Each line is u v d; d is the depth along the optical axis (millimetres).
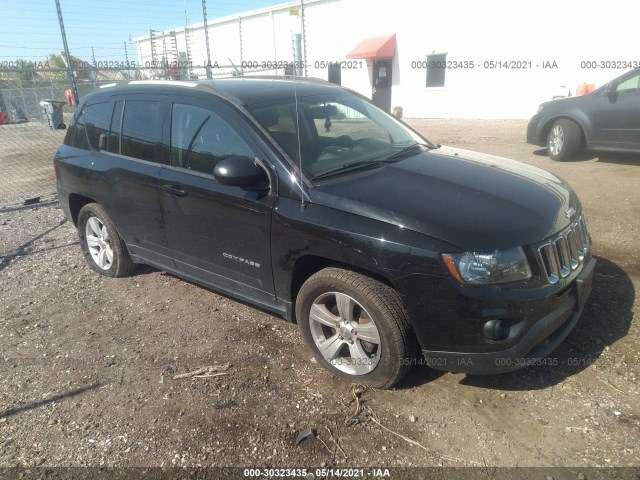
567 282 2883
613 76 14586
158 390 3215
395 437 2736
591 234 5281
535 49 15688
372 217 2855
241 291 3732
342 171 3338
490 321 2645
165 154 3961
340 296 3070
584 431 2689
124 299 4504
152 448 2750
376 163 3502
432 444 2678
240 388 3191
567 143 8828
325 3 20766
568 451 2572
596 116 8406
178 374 3365
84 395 3215
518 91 16375
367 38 19844
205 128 3678
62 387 3307
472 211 2850
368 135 3930
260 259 3410
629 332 3492
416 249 2695
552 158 9164
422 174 3311
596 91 8438
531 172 3615
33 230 6652
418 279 2707
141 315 4195
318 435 2777
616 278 4262
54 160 5160
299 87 4117
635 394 2930
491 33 16453
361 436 2756
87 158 4695
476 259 2621
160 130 4004
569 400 2916
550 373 3154
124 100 4402
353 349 3117
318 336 3285
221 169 3154
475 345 2709
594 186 7145
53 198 8383
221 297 4438
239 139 3455
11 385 3359
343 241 2902
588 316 3709
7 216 7359
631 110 7996
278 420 2902
